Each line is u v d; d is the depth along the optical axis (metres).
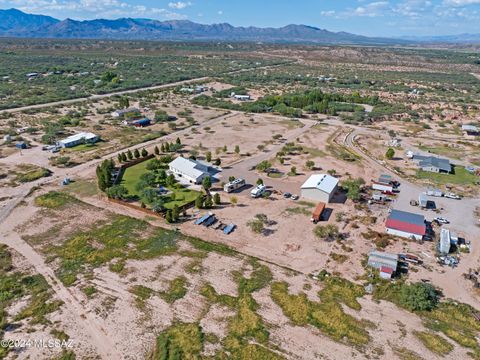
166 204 66.88
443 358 36.28
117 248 53.41
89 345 36.75
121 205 66.69
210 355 35.81
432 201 70.81
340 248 54.59
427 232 59.19
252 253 52.88
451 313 42.41
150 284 45.91
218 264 50.16
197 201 64.75
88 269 48.66
